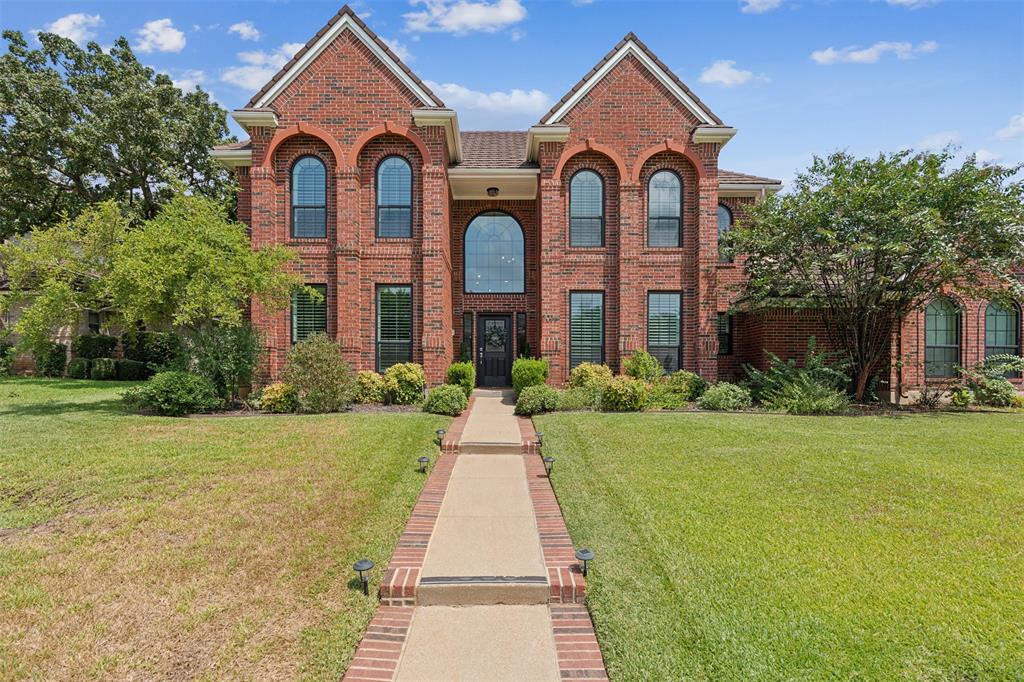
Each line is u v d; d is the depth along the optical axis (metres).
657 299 14.73
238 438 8.58
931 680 3.26
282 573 4.62
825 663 3.41
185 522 5.53
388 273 14.05
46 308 11.67
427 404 11.52
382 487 6.61
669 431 9.35
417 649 3.85
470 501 6.53
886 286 12.80
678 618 3.95
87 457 7.51
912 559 4.71
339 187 13.78
